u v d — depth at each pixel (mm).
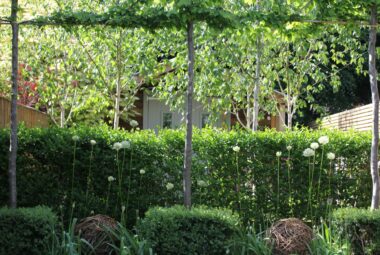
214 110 8914
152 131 6570
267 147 6309
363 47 9633
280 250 5082
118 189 6156
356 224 5109
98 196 6211
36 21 5594
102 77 9367
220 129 7375
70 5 9102
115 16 5520
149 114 13789
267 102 10547
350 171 6367
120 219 6172
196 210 5219
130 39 8695
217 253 5023
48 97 10375
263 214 6188
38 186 6141
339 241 5105
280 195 6297
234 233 5215
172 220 4996
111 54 8984
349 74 16578
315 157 6312
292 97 10906
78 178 6188
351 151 6340
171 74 8883
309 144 6297
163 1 5578
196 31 7688
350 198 6344
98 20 5539
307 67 9602
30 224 4941
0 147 6035
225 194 6270
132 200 6203
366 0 5449
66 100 10406
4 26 9609
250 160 6312
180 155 6281
